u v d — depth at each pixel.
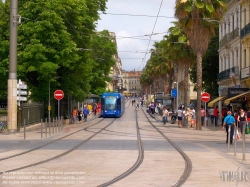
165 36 48.59
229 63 48.59
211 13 35.16
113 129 36.75
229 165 14.53
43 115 42.41
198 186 10.62
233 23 45.91
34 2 35.44
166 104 66.50
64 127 39.84
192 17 35.56
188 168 13.76
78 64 40.75
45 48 34.69
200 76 37.34
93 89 73.00
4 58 36.16
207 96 35.72
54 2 35.44
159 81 99.12
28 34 34.84
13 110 29.16
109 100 60.97
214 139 27.17
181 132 33.69
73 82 41.38
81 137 27.77
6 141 24.53
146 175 12.36
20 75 36.28
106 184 10.84
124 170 13.28
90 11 43.81
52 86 38.81
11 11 28.48
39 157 16.70
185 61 44.81
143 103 139.12
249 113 32.56
